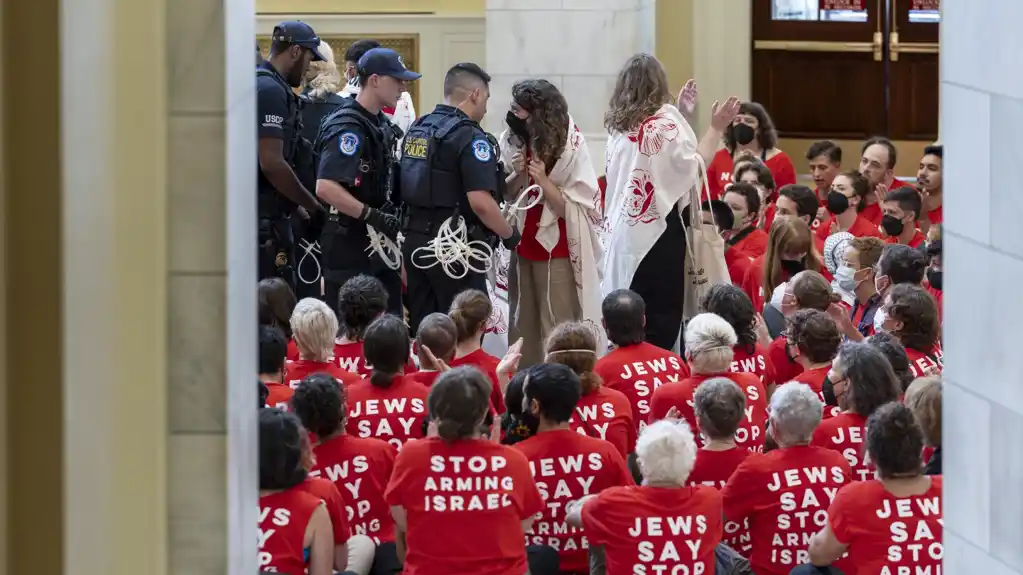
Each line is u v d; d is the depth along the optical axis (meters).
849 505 11.66
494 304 21.84
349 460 12.99
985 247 8.80
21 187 6.60
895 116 40.09
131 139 7.50
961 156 9.20
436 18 42.47
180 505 7.77
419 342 15.37
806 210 24.52
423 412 14.02
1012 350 8.41
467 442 11.73
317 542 11.57
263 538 11.39
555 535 12.76
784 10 39.75
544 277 21.33
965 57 9.08
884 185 27.31
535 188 20.95
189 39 7.57
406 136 20.38
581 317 21.14
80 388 6.91
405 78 20.75
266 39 42.62
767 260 21.30
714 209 22.89
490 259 20.55
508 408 13.22
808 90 39.97
